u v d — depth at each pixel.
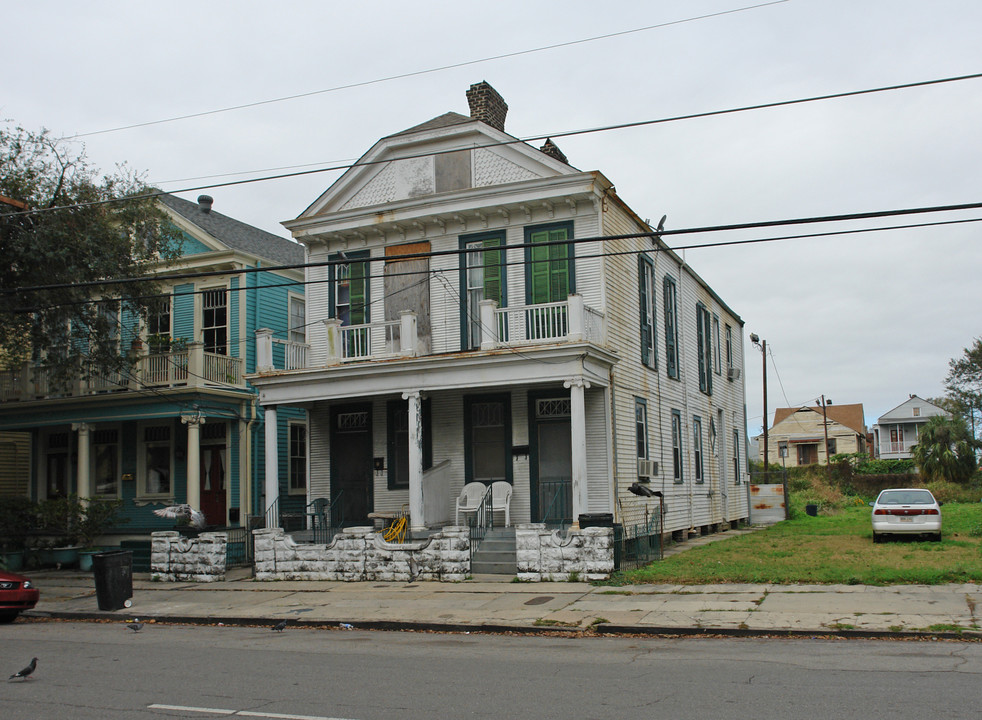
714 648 10.61
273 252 28.58
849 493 52.88
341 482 22.89
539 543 16.59
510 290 20.92
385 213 21.91
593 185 19.95
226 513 25.00
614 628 12.01
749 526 33.84
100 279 21.41
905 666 9.08
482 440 21.34
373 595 15.91
